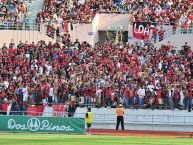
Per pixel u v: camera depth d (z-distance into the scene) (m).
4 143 79.44
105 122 119.06
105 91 120.12
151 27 141.00
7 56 132.38
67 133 106.56
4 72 128.38
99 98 120.06
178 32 138.88
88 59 132.25
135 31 142.25
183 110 115.88
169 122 116.44
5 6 149.88
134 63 129.25
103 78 125.06
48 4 152.25
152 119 117.31
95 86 122.25
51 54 133.62
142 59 130.25
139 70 126.56
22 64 130.50
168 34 140.38
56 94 121.69
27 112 118.94
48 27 146.00
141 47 135.62
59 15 149.38
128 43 140.00
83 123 106.50
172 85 119.25
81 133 106.31
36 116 108.56
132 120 118.31
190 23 139.38
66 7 151.38
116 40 148.88
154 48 134.75
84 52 134.75
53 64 130.88
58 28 146.25
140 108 118.31
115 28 150.75
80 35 148.62
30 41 145.25
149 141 87.50
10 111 118.56
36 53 133.50
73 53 134.38
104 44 139.00
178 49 137.38
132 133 110.06
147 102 118.12
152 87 119.88
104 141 85.56
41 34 145.62
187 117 115.50
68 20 148.75
